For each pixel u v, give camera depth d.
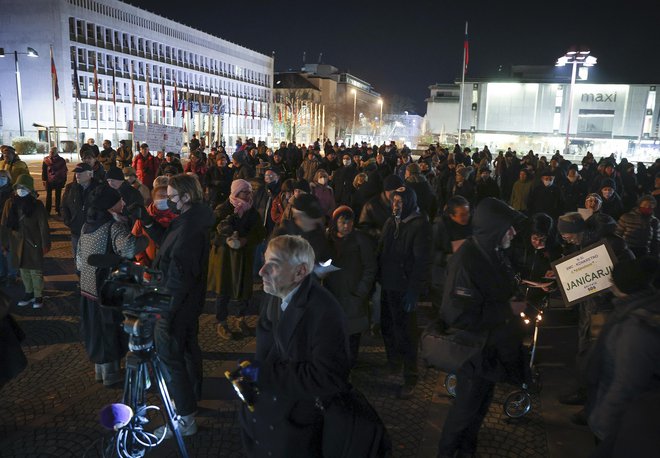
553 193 11.12
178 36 72.25
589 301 4.70
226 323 6.44
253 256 6.31
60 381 5.20
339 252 5.02
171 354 4.15
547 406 4.94
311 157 14.92
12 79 55.19
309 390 2.61
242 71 90.00
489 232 3.64
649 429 1.69
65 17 53.78
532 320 5.49
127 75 63.22
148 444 3.89
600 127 66.06
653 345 2.73
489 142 68.88
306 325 2.68
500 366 3.68
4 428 4.38
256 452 2.87
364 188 9.09
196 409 4.31
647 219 6.70
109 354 4.96
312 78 114.69
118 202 4.88
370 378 5.43
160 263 4.29
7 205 6.96
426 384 5.36
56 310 7.11
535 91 67.19
